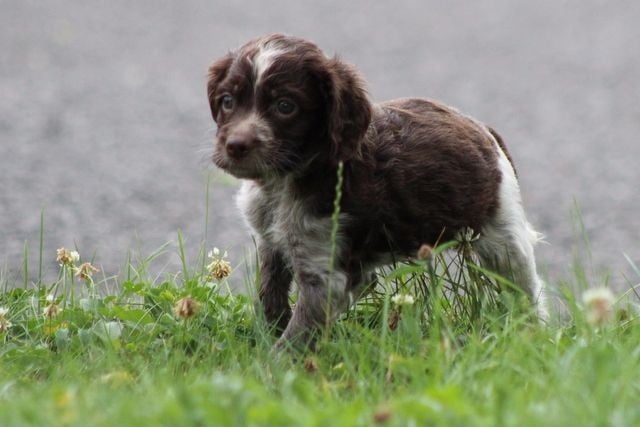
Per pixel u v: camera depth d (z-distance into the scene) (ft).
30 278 47.93
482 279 32.55
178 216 61.26
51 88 96.12
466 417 20.71
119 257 52.65
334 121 30.58
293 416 20.54
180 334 30.68
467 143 33.53
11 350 29.96
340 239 31.53
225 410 20.52
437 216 32.60
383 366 26.18
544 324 31.17
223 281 36.01
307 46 31.24
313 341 31.09
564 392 22.74
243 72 30.78
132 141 79.36
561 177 72.49
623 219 62.28
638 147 80.53
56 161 73.05
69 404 21.39
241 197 33.53
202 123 85.81
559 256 54.44
